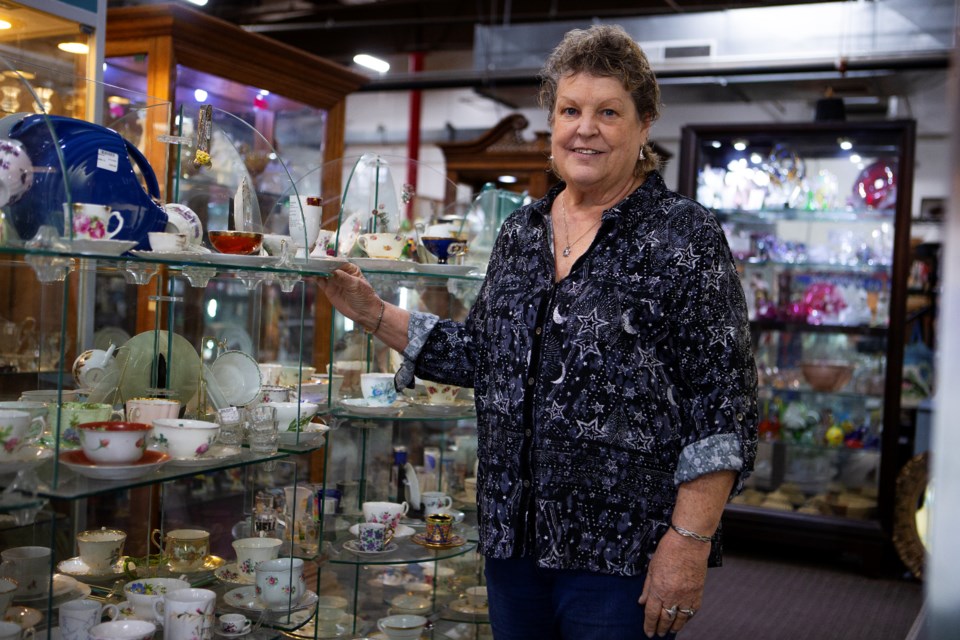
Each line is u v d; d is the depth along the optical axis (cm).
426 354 190
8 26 244
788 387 521
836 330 506
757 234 532
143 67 331
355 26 784
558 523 163
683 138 519
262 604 202
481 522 175
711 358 158
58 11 255
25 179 151
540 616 174
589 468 161
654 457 161
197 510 228
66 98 231
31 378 215
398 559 234
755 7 579
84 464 154
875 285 503
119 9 326
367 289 193
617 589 162
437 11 755
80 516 214
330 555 231
